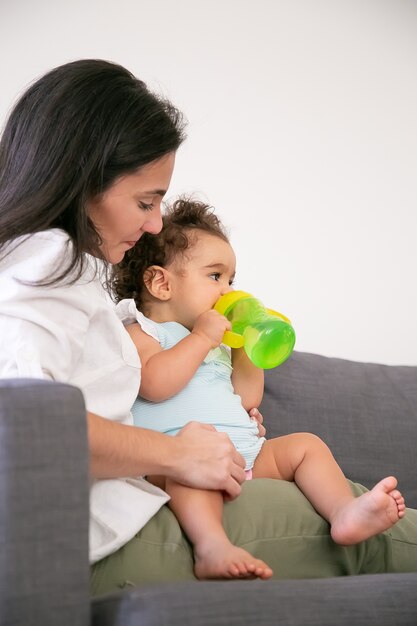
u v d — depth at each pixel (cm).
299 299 331
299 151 333
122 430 148
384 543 168
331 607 123
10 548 113
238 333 193
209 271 200
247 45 331
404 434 229
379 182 337
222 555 148
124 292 205
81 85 159
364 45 338
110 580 145
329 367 238
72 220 156
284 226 331
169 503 161
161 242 201
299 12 334
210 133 328
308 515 167
